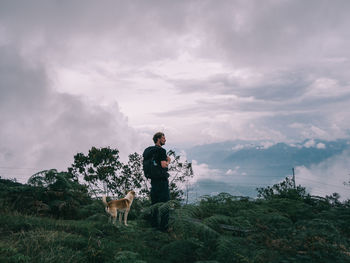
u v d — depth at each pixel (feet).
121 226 19.29
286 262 12.87
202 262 12.53
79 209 23.13
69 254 12.86
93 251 13.24
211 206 19.01
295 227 17.66
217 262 12.50
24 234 14.75
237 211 19.02
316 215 22.24
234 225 16.03
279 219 18.10
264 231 16.52
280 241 15.23
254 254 13.39
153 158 19.30
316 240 15.35
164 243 16.30
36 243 13.43
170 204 15.44
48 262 11.76
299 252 14.32
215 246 14.48
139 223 20.70
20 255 11.71
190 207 15.29
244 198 19.84
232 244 13.85
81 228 17.38
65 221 19.39
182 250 14.32
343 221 20.81
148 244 16.21
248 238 15.61
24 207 20.86
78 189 26.40
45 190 22.65
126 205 20.62
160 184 19.04
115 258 12.89
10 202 21.24
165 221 18.24
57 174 23.88
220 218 15.34
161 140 20.08
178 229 14.48
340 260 13.52
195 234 14.96
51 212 21.56
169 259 13.96
